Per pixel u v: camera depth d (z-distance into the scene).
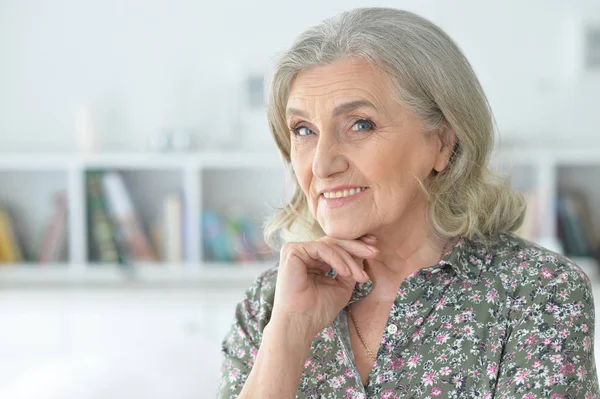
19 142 3.65
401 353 1.23
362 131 1.22
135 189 3.68
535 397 1.13
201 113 3.66
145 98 3.66
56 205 3.54
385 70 1.21
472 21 3.59
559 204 3.44
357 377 1.24
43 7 3.63
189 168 3.46
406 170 1.24
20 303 3.24
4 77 3.64
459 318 1.24
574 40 3.53
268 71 1.33
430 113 1.24
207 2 3.65
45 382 2.48
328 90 1.21
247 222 3.57
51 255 3.53
